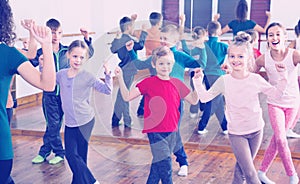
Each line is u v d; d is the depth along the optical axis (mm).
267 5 7820
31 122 4551
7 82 1519
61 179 3018
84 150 2510
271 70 2730
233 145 2377
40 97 5898
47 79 1537
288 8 7711
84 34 3424
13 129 4234
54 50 3102
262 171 2803
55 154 3412
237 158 2352
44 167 3266
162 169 2109
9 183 2102
